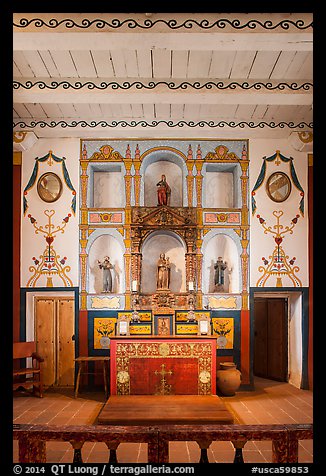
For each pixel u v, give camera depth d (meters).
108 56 7.11
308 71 7.65
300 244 10.21
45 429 3.52
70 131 9.88
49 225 10.09
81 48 6.37
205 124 9.78
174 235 10.43
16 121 9.68
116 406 7.70
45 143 10.18
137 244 10.04
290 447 3.47
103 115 9.55
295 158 10.32
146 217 10.09
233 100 8.20
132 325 9.48
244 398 9.24
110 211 10.18
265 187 10.26
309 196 10.27
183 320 9.85
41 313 10.23
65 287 9.99
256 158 10.30
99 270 10.35
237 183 10.34
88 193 10.20
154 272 10.55
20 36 6.05
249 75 7.81
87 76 7.86
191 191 10.28
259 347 11.59
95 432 3.46
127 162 10.26
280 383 10.70
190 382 8.77
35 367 10.00
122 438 3.44
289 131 9.98
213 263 10.43
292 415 7.98
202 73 7.73
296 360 10.46
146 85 7.95
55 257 10.04
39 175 10.13
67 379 10.10
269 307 11.33
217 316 10.05
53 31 5.98
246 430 3.48
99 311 9.98
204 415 7.11
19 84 7.88
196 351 8.80
